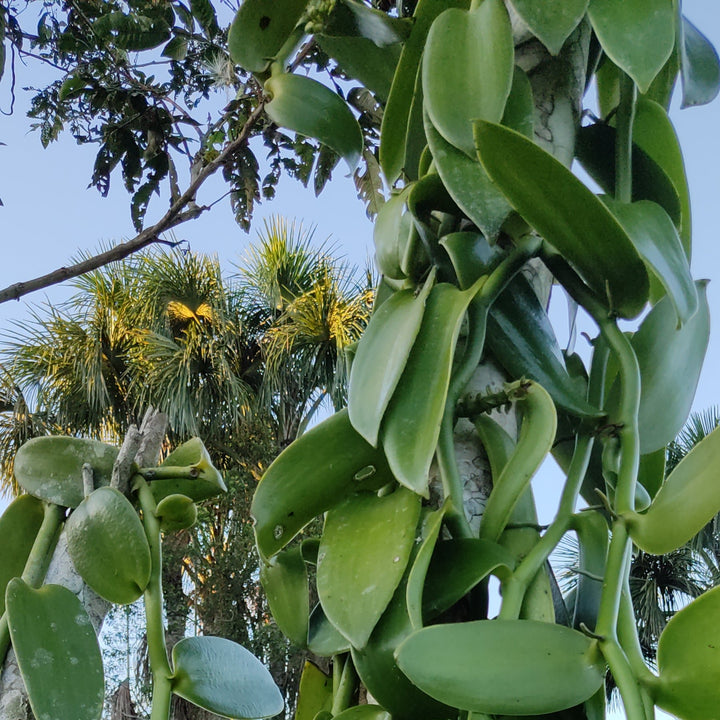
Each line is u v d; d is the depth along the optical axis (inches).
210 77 70.9
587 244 17.4
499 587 16.7
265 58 24.8
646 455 21.6
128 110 68.7
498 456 18.5
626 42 18.7
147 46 66.7
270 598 21.7
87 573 17.6
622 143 21.3
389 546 16.9
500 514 16.9
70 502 19.1
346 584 16.8
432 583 16.2
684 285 17.6
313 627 21.8
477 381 19.0
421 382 17.5
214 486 20.6
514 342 18.9
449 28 19.6
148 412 20.4
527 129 19.6
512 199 17.0
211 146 67.1
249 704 17.6
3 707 16.6
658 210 18.6
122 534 17.6
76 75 68.4
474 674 13.7
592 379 20.2
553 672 13.8
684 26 24.1
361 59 25.1
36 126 75.0
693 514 14.9
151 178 69.4
